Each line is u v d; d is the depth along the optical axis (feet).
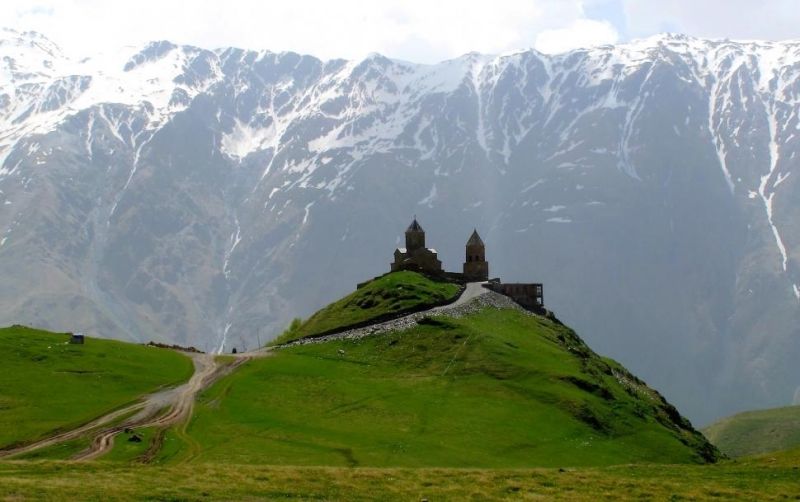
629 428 485.56
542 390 503.20
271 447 362.53
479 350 556.51
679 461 450.71
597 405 499.92
